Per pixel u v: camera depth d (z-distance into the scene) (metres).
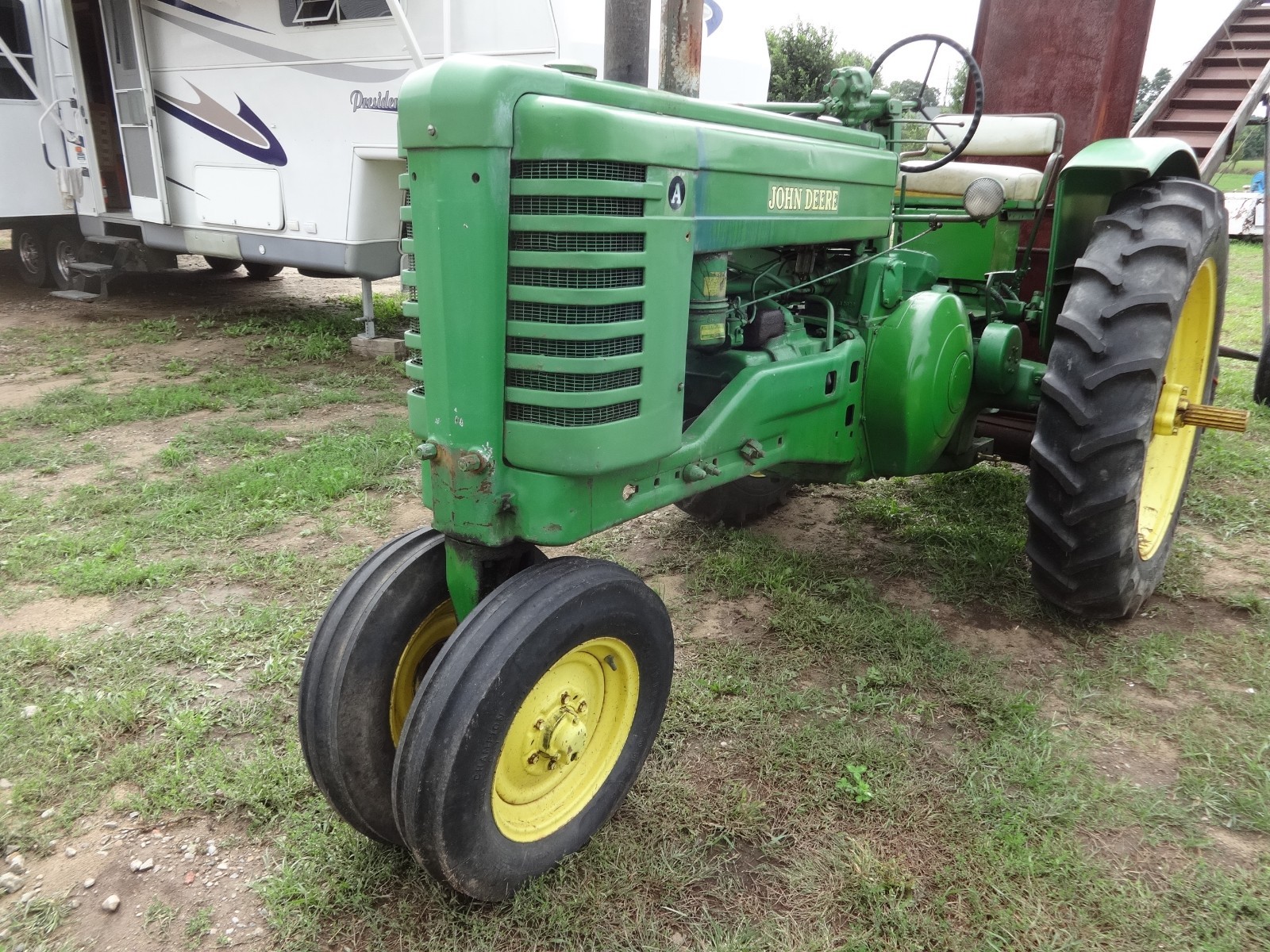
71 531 3.94
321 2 6.57
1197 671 2.91
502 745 1.84
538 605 1.87
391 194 6.99
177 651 3.02
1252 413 5.39
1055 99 4.39
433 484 2.01
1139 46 4.24
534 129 1.75
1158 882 2.09
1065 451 2.88
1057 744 2.56
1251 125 5.79
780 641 3.13
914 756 2.52
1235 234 14.98
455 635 1.87
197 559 3.68
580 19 5.76
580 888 2.07
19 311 8.93
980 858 2.15
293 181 7.18
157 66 7.93
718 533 3.94
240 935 1.98
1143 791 2.37
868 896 2.03
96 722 2.65
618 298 1.87
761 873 2.13
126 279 10.84
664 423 2.07
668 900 2.05
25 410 5.56
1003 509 4.17
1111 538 2.87
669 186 1.94
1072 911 2.01
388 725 2.10
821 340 2.81
